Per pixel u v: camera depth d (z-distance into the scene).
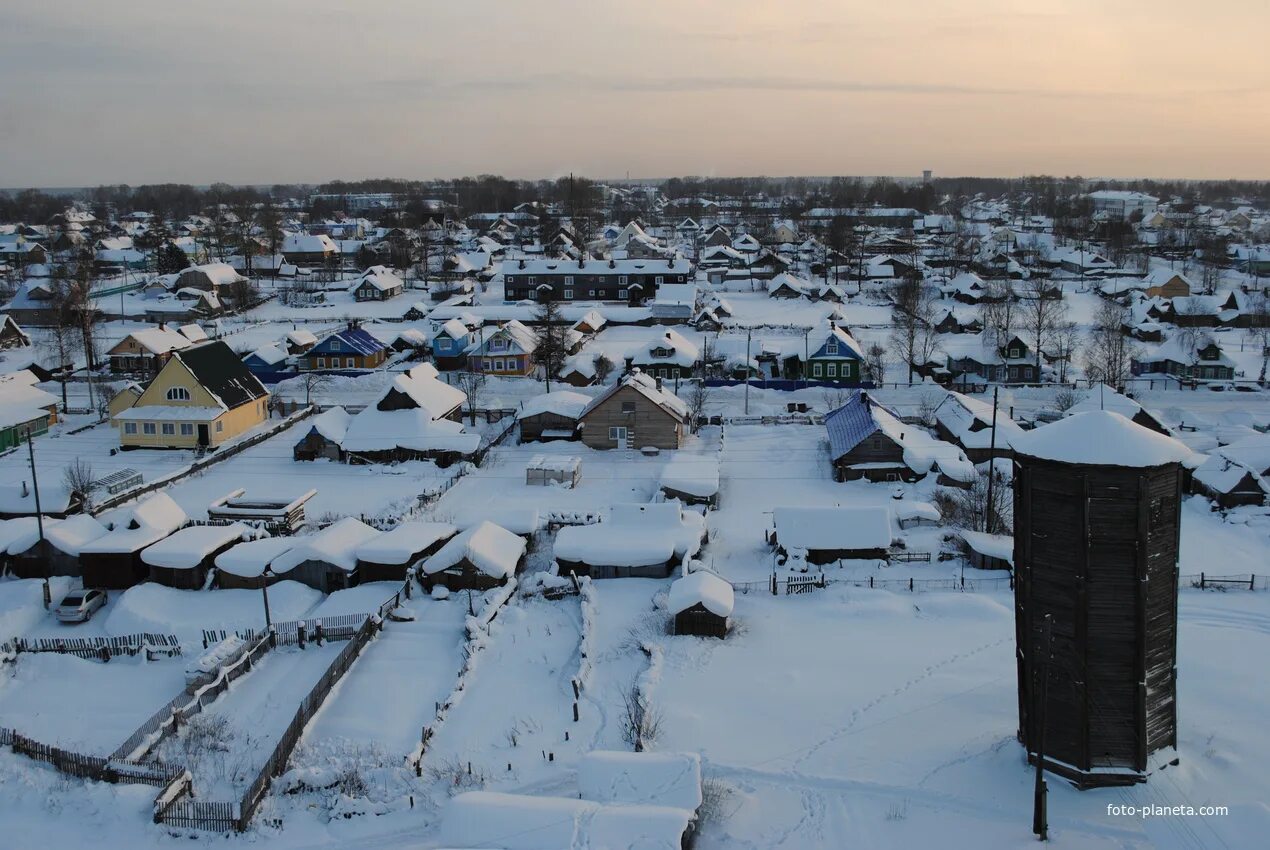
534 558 52.50
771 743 34.38
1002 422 68.12
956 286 139.62
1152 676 30.45
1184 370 93.06
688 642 42.44
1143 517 29.06
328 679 38.53
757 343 106.62
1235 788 30.70
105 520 56.91
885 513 51.75
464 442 69.38
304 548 49.16
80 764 32.59
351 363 99.81
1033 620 31.11
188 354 74.25
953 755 33.19
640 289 140.12
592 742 34.66
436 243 197.00
